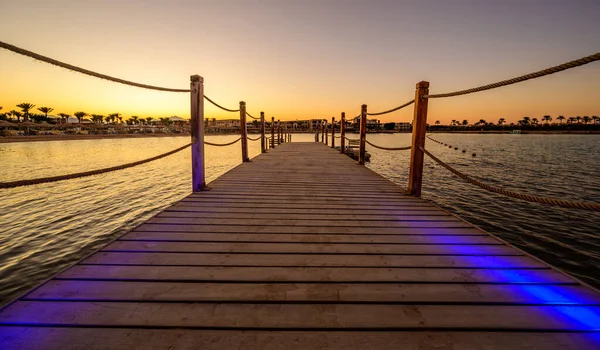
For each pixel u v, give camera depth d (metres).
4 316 1.26
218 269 1.76
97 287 1.52
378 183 4.65
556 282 1.61
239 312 1.34
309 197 3.69
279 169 6.19
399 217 2.87
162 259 1.89
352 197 3.71
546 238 6.94
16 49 1.24
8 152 30.97
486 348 1.12
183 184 13.91
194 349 1.11
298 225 2.62
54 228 7.56
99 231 7.37
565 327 1.24
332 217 2.86
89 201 10.45
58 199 10.73
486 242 2.22
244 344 1.14
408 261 1.90
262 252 2.03
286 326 1.25
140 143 50.91
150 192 12.03
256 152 37.03
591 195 11.11
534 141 63.25
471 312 1.35
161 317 1.29
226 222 2.68
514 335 1.20
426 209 3.16
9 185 1.21
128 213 8.94
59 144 46.44
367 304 1.42
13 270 5.33
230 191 4.02
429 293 1.51
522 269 1.78
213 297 1.46
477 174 16.27
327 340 1.17
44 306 1.34
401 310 1.37
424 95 3.48
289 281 1.63
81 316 1.28
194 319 1.29
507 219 8.45
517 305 1.40
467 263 1.86
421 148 3.66
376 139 66.25
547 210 9.33
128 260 1.86
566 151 33.41
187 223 2.64
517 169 18.22
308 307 1.39
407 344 1.15
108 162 22.17
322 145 15.20
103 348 1.10
